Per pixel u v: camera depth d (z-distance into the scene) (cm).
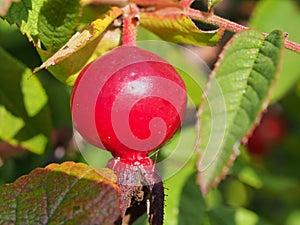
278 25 18
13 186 11
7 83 15
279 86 18
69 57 12
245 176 18
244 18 19
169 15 13
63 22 12
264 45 11
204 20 13
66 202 11
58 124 17
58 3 12
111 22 13
